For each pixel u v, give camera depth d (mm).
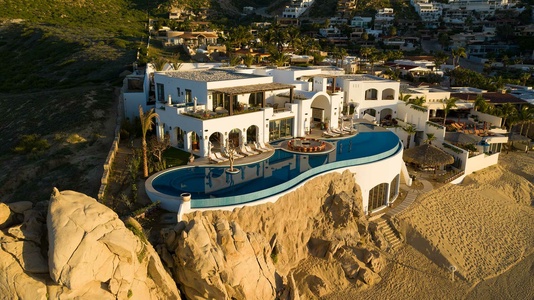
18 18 142125
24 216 24531
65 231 21672
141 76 66500
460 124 67625
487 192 49531
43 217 24766
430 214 42875
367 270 34750
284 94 51844
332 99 51875
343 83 62094
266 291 28656
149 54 95625
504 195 50438
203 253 25281
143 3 194875
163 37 128500
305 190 36094
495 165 58844
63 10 158500
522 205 49438
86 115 55875
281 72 59312
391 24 186500
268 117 45875
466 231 41406
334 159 41594
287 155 42812
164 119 45375
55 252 21047
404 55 150125
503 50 153250
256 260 28469
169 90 50750
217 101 45938
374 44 162500
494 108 71250
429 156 51312
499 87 91750
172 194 32062
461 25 188250
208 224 27219
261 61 100500
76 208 22891
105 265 22141
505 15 190625
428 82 104062
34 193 38250
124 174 38219
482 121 71438
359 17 187750
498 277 36125
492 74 124562
